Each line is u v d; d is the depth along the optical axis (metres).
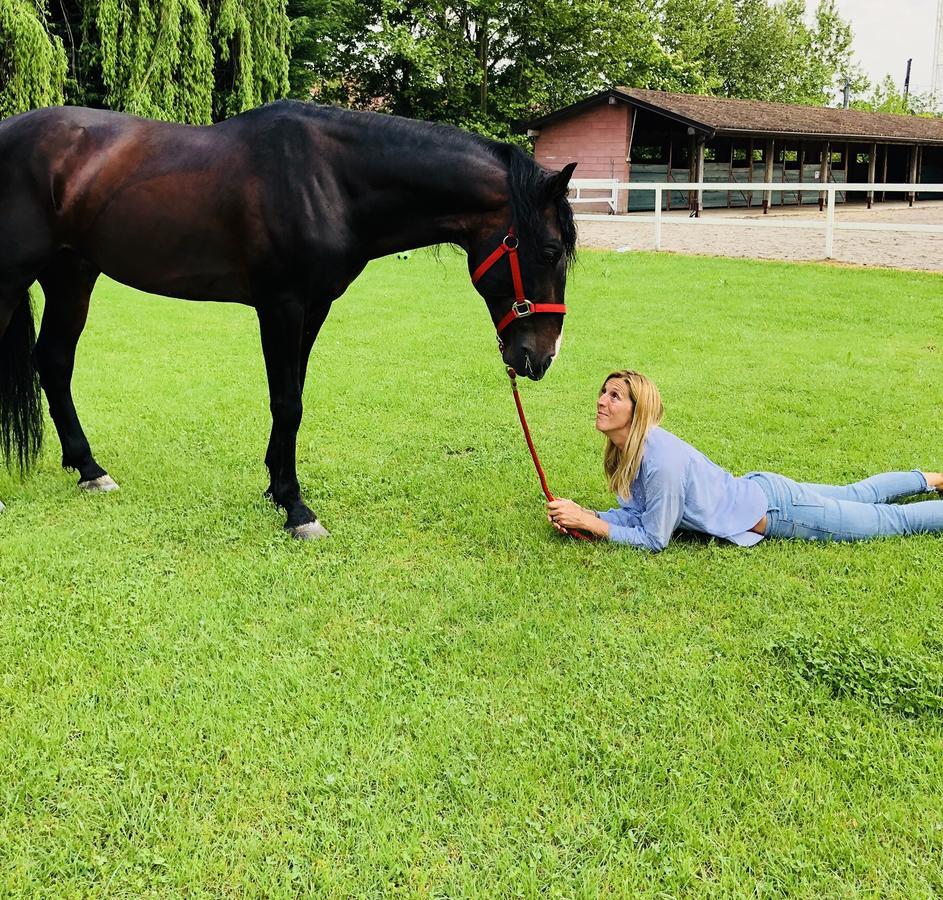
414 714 2.53
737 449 4.98
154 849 2.05
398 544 3.79
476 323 9.12
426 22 28.80
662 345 7.84
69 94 17.20
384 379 6.82
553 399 6.24
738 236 17.72
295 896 1.93
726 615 3.09
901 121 34.00
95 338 8.44
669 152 27.77
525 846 2.05
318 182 3.63
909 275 11.55
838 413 5.68
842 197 33.34
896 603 3.12
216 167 3.72
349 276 3.88
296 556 3.66
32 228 3.92
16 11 14.12
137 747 2.39
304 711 2.55
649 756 2.32
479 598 3.22
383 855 2.00
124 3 15.83
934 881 1.94
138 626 3.06
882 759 2.30
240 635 3.00
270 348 3.85
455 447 5.19
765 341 7.96
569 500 3.73
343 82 30.52
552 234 3.45
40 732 2.44
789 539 3.69
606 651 2.85
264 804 2.20
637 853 2.02
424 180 3.60
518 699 2.60
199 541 3.80
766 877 1.96
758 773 2.26
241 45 17.73
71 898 1.92
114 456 5.07
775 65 50.00
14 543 3.75
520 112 31.67
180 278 3.92
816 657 2.72
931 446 4.97
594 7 30.41
